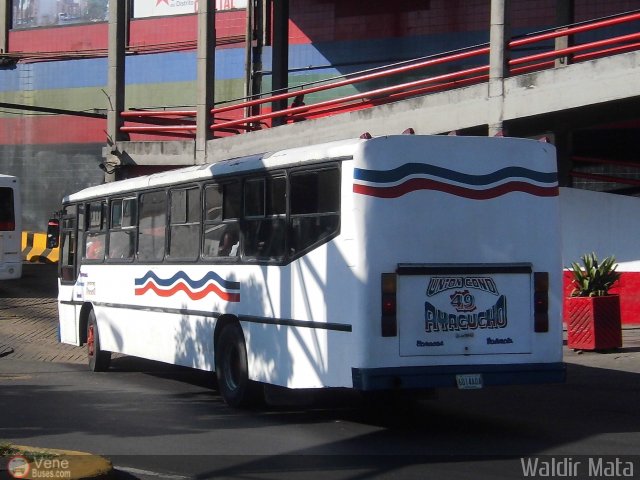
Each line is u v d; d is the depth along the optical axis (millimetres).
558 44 22906
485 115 18594
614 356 16453
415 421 11547
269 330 11500
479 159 10555
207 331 12945
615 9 24656
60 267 18125
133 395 13906
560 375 10695
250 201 12070
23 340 20844
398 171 10211
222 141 22938
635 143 22906
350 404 12984
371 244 10039
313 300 10672
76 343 17453
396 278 10094
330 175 10508
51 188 37469
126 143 24188
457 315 10297
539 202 10797
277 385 11312
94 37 36812
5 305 25625
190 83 33969
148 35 34656
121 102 24469
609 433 10641
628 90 17094
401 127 19781
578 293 17156
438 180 10352
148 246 14695
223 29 32906
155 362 18188
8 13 38281
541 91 17953
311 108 21359
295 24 29500
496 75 18484
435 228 10297
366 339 9938
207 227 13062
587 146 23344
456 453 9539
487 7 26547
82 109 36906
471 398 13398
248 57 30469
